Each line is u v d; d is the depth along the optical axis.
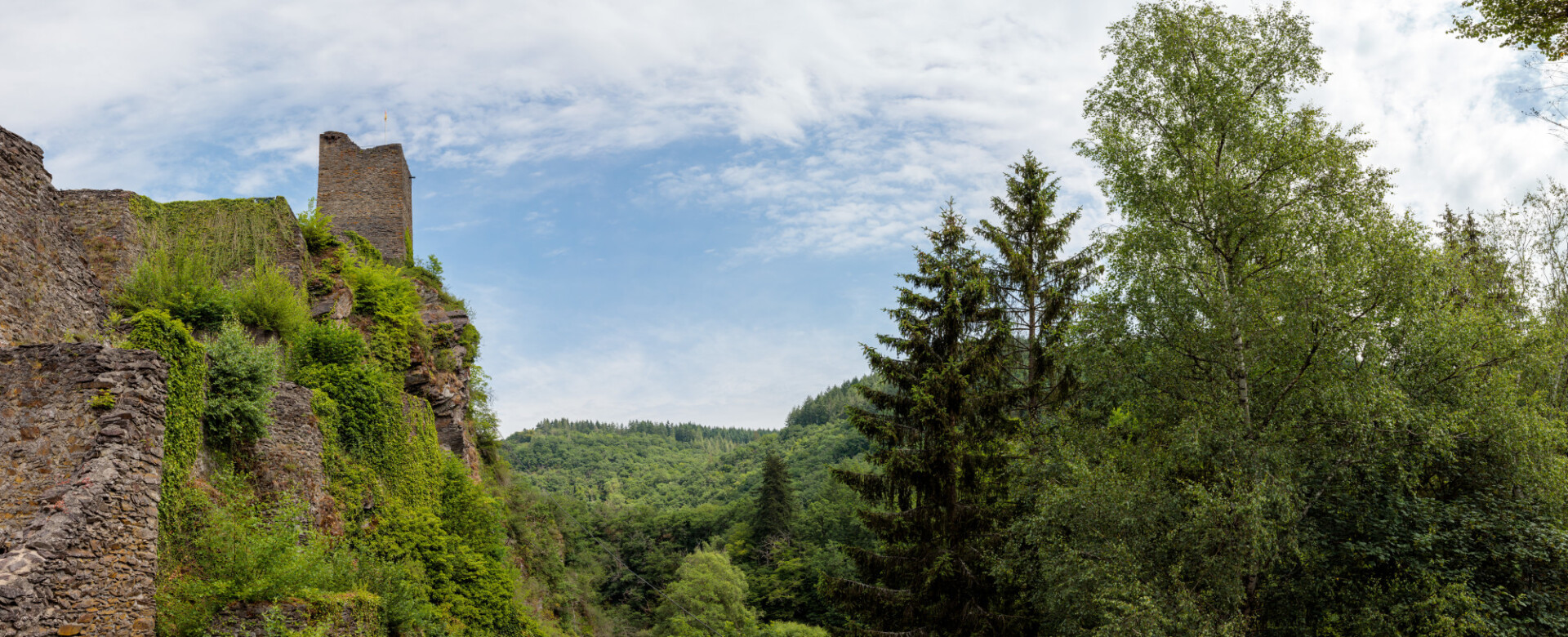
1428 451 15.71
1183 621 14.50
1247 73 17.97
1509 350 16.69
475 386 34.09
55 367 10.78
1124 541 15.81
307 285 23.36
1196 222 18.11
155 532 10.98
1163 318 17.11
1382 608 15.14
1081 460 16.58
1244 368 16.61
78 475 10.18
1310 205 17.06
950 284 21.23
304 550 13.88
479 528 23.20
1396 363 16.61
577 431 188.50
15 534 9.56
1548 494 15.30
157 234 20.88
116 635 10.04
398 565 17.83
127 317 16.61
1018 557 18.19
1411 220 16.52
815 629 46.94
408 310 26.48
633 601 60.62
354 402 18.58
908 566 19.86
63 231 14.73
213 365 14.15
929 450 19.56
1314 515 16.56
